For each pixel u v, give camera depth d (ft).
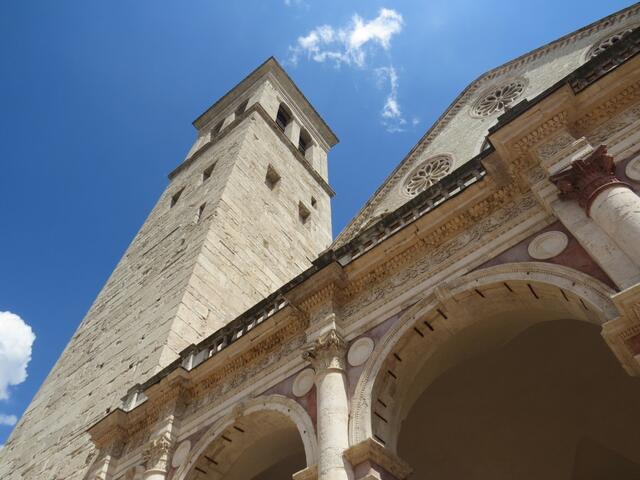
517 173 43.75
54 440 74.69
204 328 76.59
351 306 49.47
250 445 51.57
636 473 54.13
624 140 39.45
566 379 54.54
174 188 124.36
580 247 37.42
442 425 56.85
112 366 77.97
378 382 42.24
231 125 132.77
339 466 37.35
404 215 53.11
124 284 99.76
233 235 93.40
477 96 78.59
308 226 118.93
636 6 65.46
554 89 43.16
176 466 51.78
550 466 55.72
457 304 42.50
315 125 162.20
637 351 29.99
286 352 52.01
